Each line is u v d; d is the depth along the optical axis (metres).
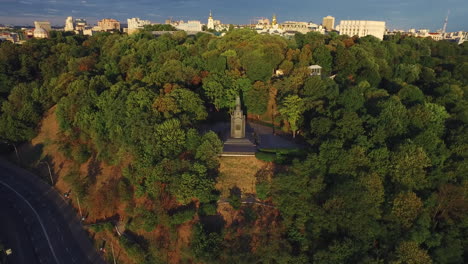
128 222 98.00
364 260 76.19
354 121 96.62
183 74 137.00
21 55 199.50
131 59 165.38
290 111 111.75
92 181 115.12
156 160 99.50
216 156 98.94
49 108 159.62
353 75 154.75
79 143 132.75
